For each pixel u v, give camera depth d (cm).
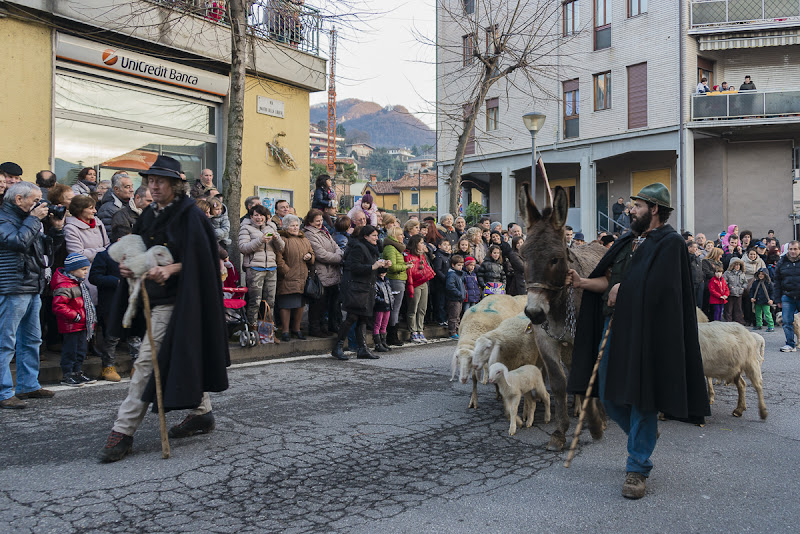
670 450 528
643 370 411
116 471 446
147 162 1342
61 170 1191
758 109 2280
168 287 483
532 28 1848
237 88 1017
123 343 862
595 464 484
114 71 1237
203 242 487
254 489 417
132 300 468
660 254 421
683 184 2347
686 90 2342
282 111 1570
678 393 407
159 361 474
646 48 2425
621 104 2509
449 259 1170
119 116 1281
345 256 938
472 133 2942
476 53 1559
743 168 2498
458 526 364
